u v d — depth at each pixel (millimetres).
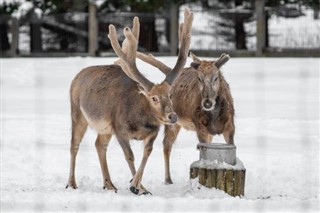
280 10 37656
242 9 39250
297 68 32250
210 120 13688
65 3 39656
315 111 21969
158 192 12523
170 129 14078
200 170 11867
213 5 39531
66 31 39594
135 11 38938
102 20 38875
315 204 10797
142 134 12547
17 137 18297
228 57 13648
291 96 25031
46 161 15633
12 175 14219
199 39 38625
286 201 11016
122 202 10859
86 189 12852
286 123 19969
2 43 39906
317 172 14289
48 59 36969
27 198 11281
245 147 16984
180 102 14258
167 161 13953
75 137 13609
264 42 37719
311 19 37719
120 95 12703
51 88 28250
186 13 12562
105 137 13156
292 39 37812
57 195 11570
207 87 13383
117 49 12359
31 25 39750
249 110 22250
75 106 13734
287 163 15180
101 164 13094
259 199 11469
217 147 11898
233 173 11789
